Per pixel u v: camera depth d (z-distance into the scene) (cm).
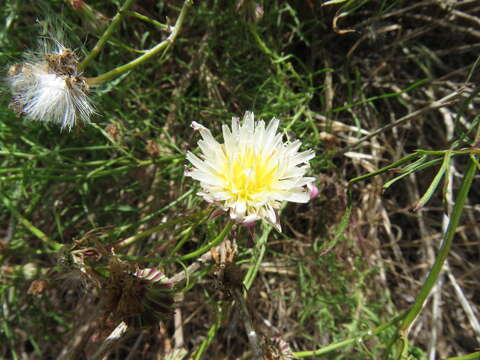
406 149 18
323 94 18
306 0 16
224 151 10
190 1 11
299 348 16
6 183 15
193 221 13
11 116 14
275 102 16
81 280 11
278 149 10
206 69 17
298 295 16
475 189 17
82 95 10
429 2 16
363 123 18
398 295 17
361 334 12
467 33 16
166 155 16
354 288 16
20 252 14
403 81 17
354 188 17
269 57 15
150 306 10
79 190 15
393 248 17
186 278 11
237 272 11
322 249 16
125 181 16
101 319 11
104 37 10
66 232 16
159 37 17
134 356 16
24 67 10
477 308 16
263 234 14
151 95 17
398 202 18
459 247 17
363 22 16
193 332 16
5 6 14
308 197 9
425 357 14
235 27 16
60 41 12
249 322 11
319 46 17
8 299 15
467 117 16
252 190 10
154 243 15
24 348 16
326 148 15
